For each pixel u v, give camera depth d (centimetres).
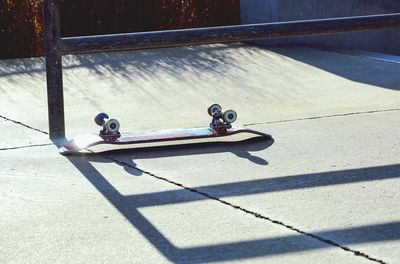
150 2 937
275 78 725
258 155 460
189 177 418
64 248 321
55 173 429
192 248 319
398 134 500
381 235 329
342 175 416
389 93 646
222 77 729
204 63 798
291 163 441
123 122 559
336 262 302
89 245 324
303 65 792
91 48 486
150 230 340
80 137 480
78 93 663
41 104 621
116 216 358
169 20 945
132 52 854
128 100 635
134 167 440
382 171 422
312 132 512
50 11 482
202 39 492
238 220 350
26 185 408
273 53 865
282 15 918
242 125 536
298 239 326
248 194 387
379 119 543
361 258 305
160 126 543
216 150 474
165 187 402
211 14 962
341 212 358
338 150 466
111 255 313
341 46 945
